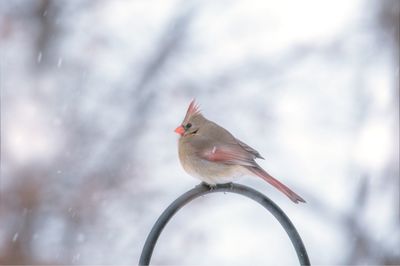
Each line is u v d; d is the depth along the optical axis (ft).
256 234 41.24
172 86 49.80
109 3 51.39
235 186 18.79
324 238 42.86
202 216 41.32
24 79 47.39
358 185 44.65
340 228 43.60
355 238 42.47
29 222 39.75
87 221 40.81
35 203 40.09
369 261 41.65
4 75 46.70
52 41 48.88
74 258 39.75
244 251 40.14
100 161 43.80
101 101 47.91
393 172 44.73
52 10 49.03
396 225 42.47
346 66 52.06
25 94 46.68
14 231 39.37
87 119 46.52
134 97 49.03
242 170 22.45
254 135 48.78
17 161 41.24
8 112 44.75
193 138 22.94
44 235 39.93
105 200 41.70
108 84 48.85
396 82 48.85
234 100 50.11
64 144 43.57
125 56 50.29
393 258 41.47
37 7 48.70
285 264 39.58
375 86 50.49
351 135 48.62
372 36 52.06
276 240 41.16
